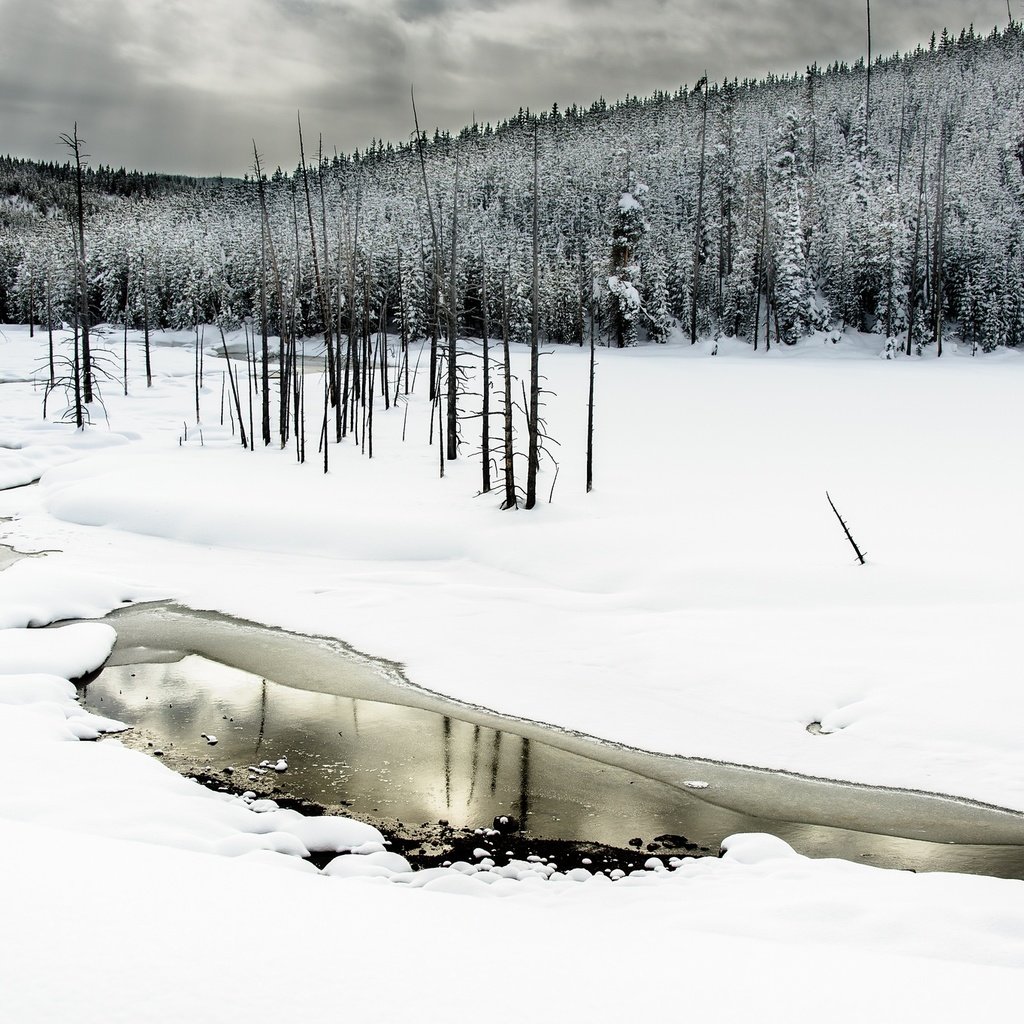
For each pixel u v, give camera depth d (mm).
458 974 4531
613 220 76938
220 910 5020
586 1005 4312
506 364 26703
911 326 67375
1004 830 11617
